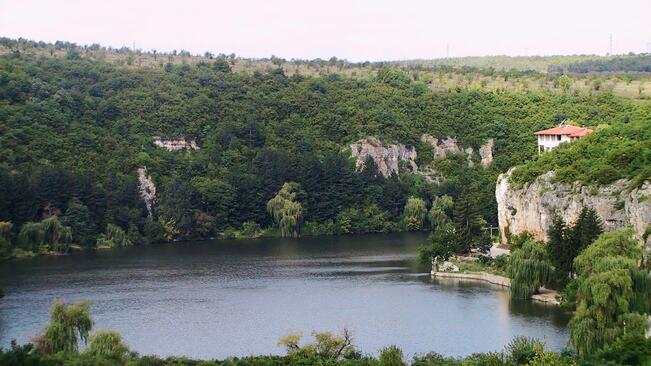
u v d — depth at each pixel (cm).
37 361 12181
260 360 13100
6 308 18225
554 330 15562
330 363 12800
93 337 13575
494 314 16988
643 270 14825
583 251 16350
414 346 14875
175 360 13275
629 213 17688
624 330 13650
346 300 18775
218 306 18388
